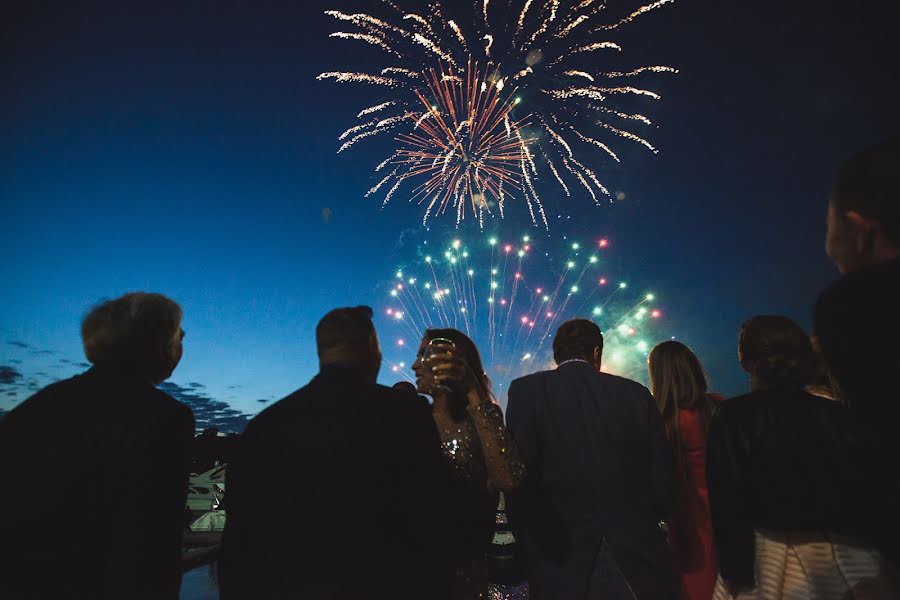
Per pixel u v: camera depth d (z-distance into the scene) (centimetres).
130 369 195
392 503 185
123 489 170
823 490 217
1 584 162
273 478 183
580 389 274
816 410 229
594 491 254
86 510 169
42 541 166
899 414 113
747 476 230
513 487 223
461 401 244
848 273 128
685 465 319
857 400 120
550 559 252
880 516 124
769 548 223
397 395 203
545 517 257
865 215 129
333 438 185
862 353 119
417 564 188
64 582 164
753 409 238
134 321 199
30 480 171
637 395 274
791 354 243
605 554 245
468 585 225
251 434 192
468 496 229
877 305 118
